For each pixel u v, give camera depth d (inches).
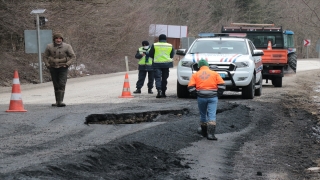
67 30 1544.0
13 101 571.2
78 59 1663.4
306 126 575.8
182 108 599.2
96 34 1749.5
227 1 3211.1
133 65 1973.4
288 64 1151.6
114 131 467.8
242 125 555.2
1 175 285.3
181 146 436.5
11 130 454.0
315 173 372.2
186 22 2970.0
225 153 424.2
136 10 2003.0
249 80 730.8
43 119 512.1
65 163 321.1
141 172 339.9
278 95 851.4
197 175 348.2
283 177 358.9
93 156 347.6
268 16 2711.6
